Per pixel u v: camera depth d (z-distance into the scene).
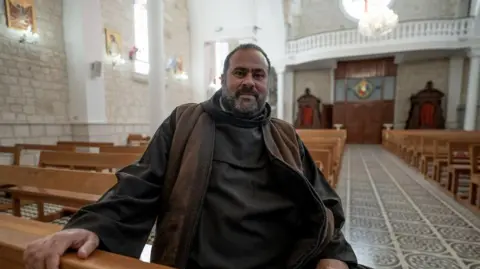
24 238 0.86
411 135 7.46
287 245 1.14
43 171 1.97
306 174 1.30
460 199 4.02
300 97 16.45
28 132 6.45
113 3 8.70
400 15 14.55
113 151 4.04
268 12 14.07
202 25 13.30
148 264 0.69
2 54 5.96
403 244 2.66
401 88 14.77
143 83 10.23
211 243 1.03
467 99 12.30
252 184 1.12
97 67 7.58
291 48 14.48
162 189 1.12
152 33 6.75
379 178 5.84
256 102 1.20
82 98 7.43
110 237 0.87
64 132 7.32
